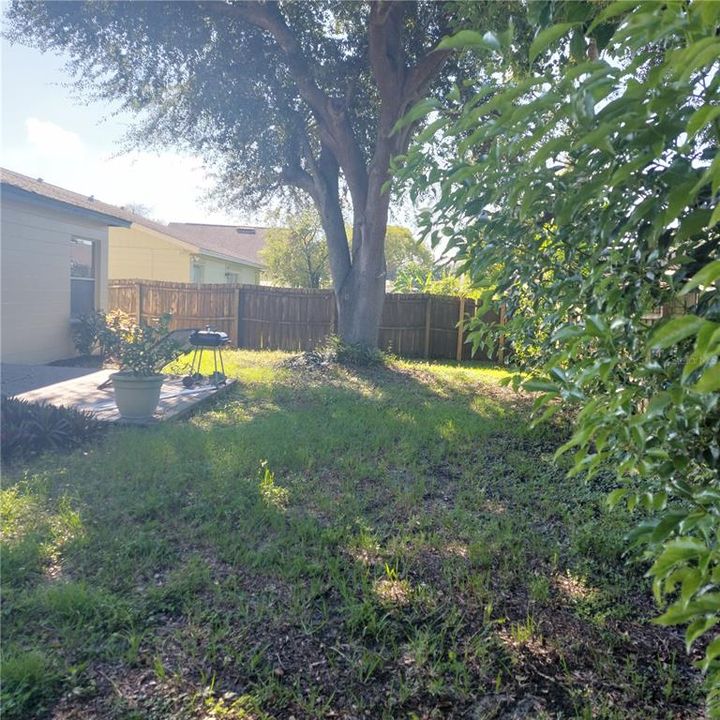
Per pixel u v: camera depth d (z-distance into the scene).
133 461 4.76
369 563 3.29
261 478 4.51
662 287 1.53
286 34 9.60
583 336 1.43
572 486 4.74
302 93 10.20
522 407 7.84
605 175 1.25
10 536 3.40
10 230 9.19
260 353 13.12
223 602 2.86
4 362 9.16
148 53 9.95
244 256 27.30
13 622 2.63
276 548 3.38
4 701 2.16
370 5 8.44
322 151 11.73
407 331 15.12
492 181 1.53
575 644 2.66
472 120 1.21
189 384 8.25
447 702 2.28
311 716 2.19
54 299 10.50
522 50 3.55
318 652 2.54
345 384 9.27
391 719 2.18
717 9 0.82
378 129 10.49
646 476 1.48
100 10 9.19
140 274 19.31
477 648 2.56
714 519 1.16
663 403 1.20
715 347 0.83
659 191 1.28
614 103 1.04
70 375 8.75
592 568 3.38
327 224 11.61
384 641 2.62
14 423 5.13
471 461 5.37
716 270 0.79
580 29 1.31
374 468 4.92
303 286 22.05
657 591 1.13
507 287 2.25
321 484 4.51
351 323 11.48
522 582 3.19
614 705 2.28
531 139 1.15
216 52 10.21
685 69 0.87
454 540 3.64
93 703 2.21
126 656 2.45
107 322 10.20
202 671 2.38
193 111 10.55
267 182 12.14
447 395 8.67
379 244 11.09
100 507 3.88
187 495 4.14
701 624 0.99
